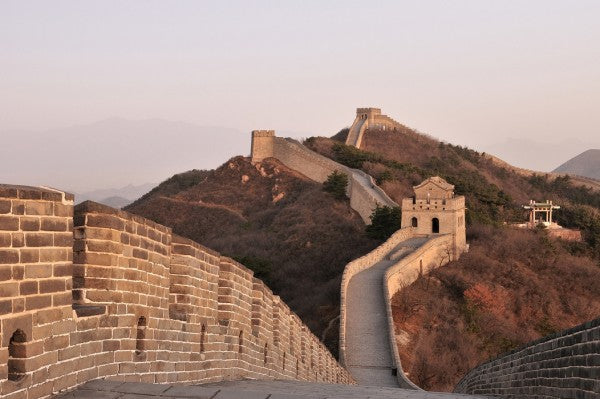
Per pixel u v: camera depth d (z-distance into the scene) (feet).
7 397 31.12
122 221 41.27
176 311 52.90
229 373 65.36
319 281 289.12
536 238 315.78
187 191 442.91
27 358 32.42
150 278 45.80
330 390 63.10
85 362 37.52
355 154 430.61
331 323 212.02
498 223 342.64
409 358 204.54
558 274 289.33
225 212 407.85
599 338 44.37
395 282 247.29
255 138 452.76
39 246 33.30
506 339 233.14
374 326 206.39
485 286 266.57
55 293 34.58
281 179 422.82
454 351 214.90
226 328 64.18
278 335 87.56
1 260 30.91
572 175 638.12
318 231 335.88
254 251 331.57
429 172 425.28
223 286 65.36
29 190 32.63
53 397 34.60
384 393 63.98
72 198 35.88
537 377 59.98
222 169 455.22
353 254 303.27
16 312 31.78
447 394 71.00
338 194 376.68
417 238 296.71
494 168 595.88
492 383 81.30
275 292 279.49
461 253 296.92
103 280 39.73
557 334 53.98
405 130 608.60
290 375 96.53
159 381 47.44
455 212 295.89
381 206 320.91
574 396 49.19
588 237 357.20
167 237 49.16
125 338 42.04
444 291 261.85
